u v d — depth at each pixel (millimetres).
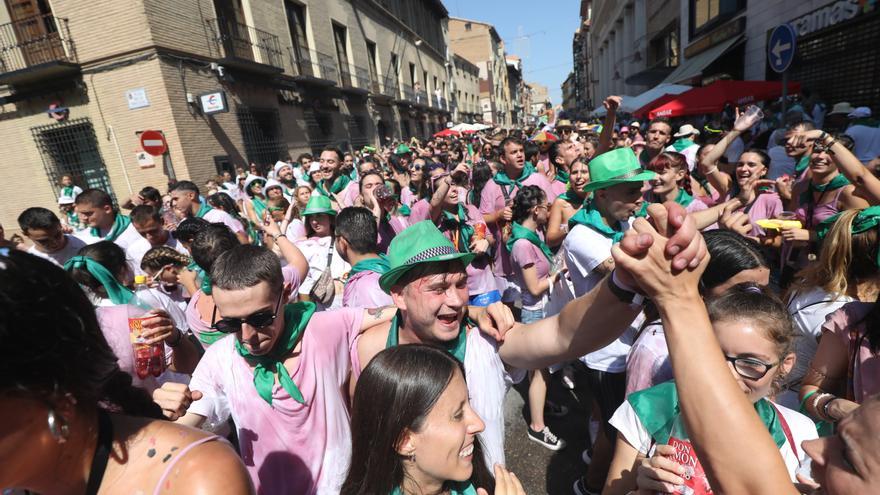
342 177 6484
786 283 3277
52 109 10117
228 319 1485
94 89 10141
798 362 1956
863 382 1509
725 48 12797
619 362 2180
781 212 3457
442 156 12000
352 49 21125
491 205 5355
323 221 3447
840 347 1611
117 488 788
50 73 9844
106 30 9719
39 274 689
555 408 3352
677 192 3803
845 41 8508
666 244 695
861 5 7855
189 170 10367
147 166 9836
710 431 695
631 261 730
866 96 8086
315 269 3400
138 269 3783
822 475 735
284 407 1582
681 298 724
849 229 1753
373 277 2389
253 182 8164
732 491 694
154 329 1518
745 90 9125
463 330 1582
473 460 1243
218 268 1500
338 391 1710
